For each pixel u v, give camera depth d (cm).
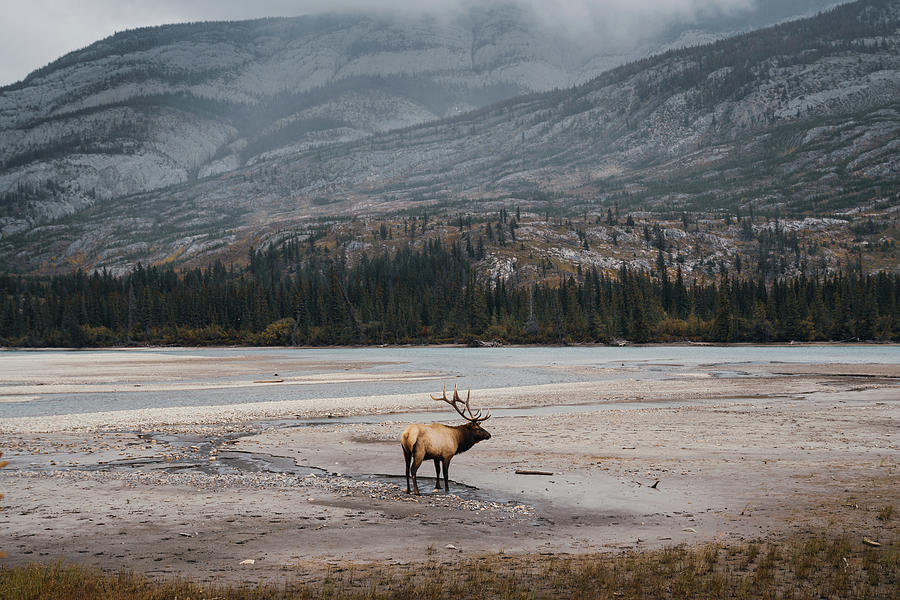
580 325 18238
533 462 2100
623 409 3662
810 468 1908
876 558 1088
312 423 3241
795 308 17212
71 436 2834
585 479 1823
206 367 8900
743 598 915
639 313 17812
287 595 912
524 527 1348
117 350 17575
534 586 966
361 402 4244
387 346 18900
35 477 1914
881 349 13800
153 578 1002
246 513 1475
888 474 1805
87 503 1575
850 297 18050
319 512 1484
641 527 1337
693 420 3080
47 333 19538
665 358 10725
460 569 1055
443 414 3575
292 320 19675
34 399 4588
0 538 1256
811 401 3909
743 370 7256
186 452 2383
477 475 1914
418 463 1664
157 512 1484
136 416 3550
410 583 974
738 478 1791
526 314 19350
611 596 923
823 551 1134
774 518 1378
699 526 1334
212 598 896
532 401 4222
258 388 5462
